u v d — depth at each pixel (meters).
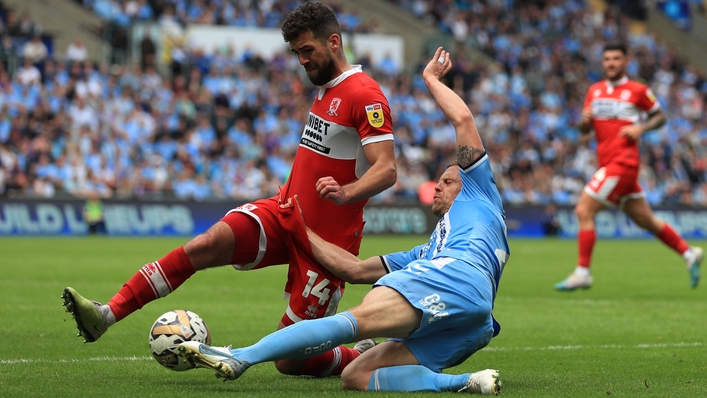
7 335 14.96
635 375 11.98
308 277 11.55
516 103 70.38
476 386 9.93
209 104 58.69
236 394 9.91
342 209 11.73
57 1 62.16
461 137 11.24
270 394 9.93
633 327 17.75
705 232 61.88
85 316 10.45
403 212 56.31
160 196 52.69
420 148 63.31
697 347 15.02
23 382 10.52
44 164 50.78
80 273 27.55
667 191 65.56
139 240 46.50
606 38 82.44
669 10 91.81
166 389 10.20
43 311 18.33
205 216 53.12
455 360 10.63
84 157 52.16
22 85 53.41
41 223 50.03
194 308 19.73
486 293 10.43
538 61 76.50
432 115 65.50
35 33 57.22
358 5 73.69
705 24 91.88
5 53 54.72
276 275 29.73
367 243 47.34
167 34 61.53
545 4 83.06
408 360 10.38
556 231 60.28
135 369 11.86
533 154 64.38
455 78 67.75
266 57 64.25
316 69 11.64
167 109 56.72
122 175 53.03
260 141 57.78
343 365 11.68
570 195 63.56
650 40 84.19
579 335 16.53
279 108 60.56
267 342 9.66
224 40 63.31
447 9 78.19
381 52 67.75
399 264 11.52
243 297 22.38
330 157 11.72
